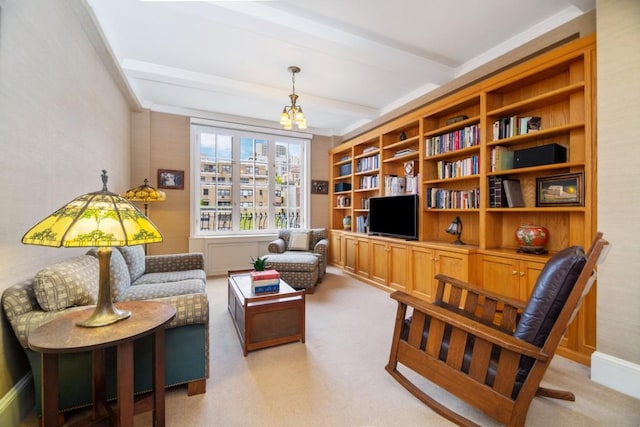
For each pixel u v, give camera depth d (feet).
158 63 10.08
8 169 4.42
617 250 5.60
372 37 8.39
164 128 14.38
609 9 5.70
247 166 16.57
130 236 3.89
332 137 18.74
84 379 4.63
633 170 5.41
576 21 7.04
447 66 9.93
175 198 14.62
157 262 9.78
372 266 13.24
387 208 12.75
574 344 6.64
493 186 8.81
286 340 7.37
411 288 11.01
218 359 6.65
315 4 7.11
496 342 4.17
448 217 11.29
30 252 5.14
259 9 7.14
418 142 12.25
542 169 7.61
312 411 4.95
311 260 12.10
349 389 5.57
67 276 4.77
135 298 6.78
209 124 15.25
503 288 8.16
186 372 5.28
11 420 4.41
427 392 5.50
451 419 4.72
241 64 10.13
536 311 4.20
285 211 17.65
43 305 4.48
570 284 4.01
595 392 5.49
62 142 6.18
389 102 13.76
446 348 4.94
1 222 4.30
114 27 8.07
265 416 4.82
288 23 7.45
